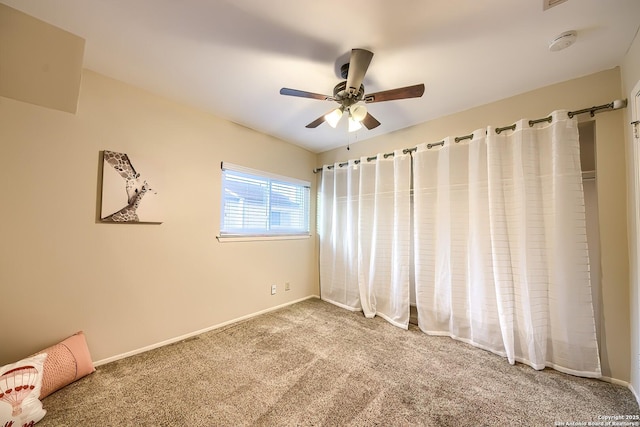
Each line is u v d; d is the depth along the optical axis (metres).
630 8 1.32
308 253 3.76
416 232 2.63
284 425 1.35
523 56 1.70
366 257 3.12
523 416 1.42
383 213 2.97
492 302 2.14
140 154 2.12
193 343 2.28
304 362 1.97
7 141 1.58
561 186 1.85
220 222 2.68
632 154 1.62
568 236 1.82
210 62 1.80
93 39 1.57
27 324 1.64
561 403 1.52
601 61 1.74
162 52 1.69
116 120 2.00
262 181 3.17
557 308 1.87
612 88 1.79
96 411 1.43
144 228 2.15
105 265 1.95
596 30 1.47
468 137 2.36
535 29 1.47
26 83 1.54
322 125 2.90
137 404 1.49
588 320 1.76
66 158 1.78
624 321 1.70
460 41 1.57
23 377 1.37
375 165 3.12
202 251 2.52
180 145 2.37
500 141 2.15
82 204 1.84
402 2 1.29
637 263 1.57
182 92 2.19
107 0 1.29
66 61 1.55
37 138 1.68
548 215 1.94
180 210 2.37
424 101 2.31
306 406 1.49
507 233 2.09
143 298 2.13
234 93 2.21
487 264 2.16
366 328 2.64
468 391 1.63
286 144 3.44
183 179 2.39
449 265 2.41
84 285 1.85
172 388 1.64
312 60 1.77
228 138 2.75
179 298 2.35
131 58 1.76
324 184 3.67
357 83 1.72
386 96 1.72
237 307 2.82
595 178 1.86
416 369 1.88
